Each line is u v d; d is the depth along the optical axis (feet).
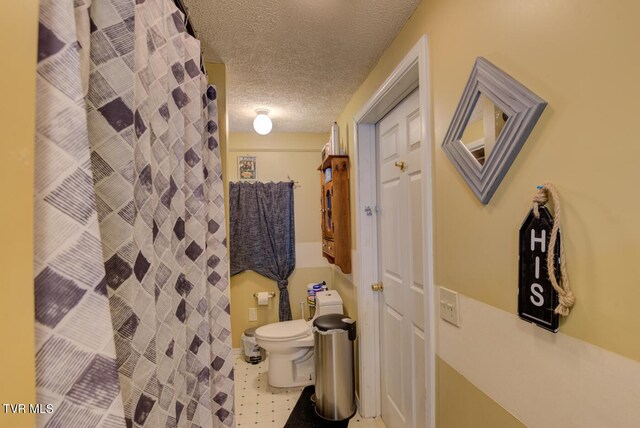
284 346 7.57
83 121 1.40
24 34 1.14
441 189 3.42
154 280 2.17
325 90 6.48
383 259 6.31
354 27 4.25
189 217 3.30
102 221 1.81
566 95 1.93
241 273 9.95
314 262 10.34
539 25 2.10
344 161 7.24
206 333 3.42
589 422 1.83
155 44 2.42
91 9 1.82
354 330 6.71
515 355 2.41
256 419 6.58
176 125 2.85
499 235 2.56
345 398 6.53
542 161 2.12
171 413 2.43
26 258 1.13
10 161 1.08
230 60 5.16
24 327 1.11
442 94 3.33
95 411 1.38
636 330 1.59
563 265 1.97
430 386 3.66
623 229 1.63
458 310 3.16
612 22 1.65
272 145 10.01
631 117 1.58
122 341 1.87
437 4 3.40
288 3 3.74
